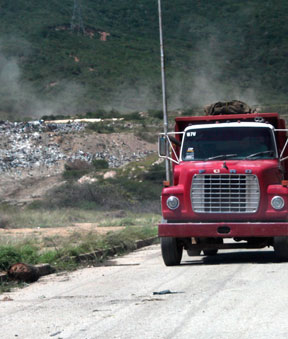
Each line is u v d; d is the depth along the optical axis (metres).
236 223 38.47
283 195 38.44
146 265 42.44
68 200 148.00
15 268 36.91
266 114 42.19
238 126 41.22
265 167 39.00
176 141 43.78
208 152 40.88
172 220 40.06
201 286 31.03
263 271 35.62
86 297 29.81
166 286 31.75
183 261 44.38
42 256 44.53
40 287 34.69
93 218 109.69
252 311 24.27
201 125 41.88
